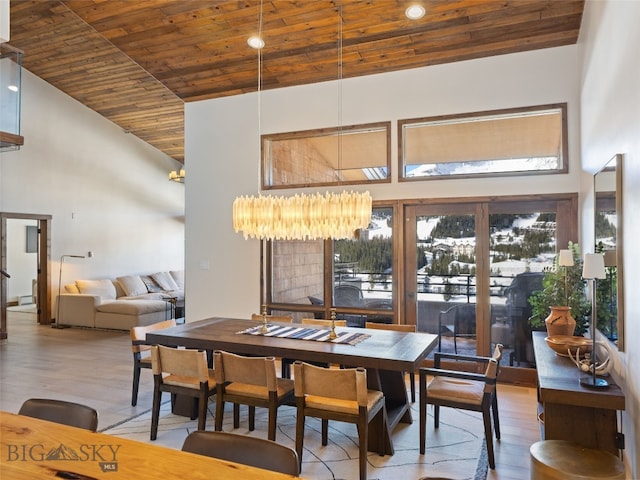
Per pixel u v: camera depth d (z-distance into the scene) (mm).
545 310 3709
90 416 1646
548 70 4441
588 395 2279
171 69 5508
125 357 5633
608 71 2887
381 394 2951
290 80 5453
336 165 5352
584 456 2107
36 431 1488
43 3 5953
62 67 7582
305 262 5449
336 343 3223
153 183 10484
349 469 2809
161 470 1241
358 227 3547
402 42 4621
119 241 9547
